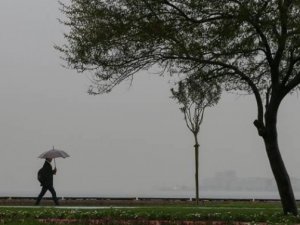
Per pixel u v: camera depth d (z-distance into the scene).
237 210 23.23
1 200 32.62
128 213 20.36
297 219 19.02
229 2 20.84
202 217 19.25
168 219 19.17
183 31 21.39
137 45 21.66
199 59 21.91
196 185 30.08
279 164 21.80
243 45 21.19
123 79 22.83
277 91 21.83
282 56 23.30
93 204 30.59
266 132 21.91
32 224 17.23
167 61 22.94
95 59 21.94
